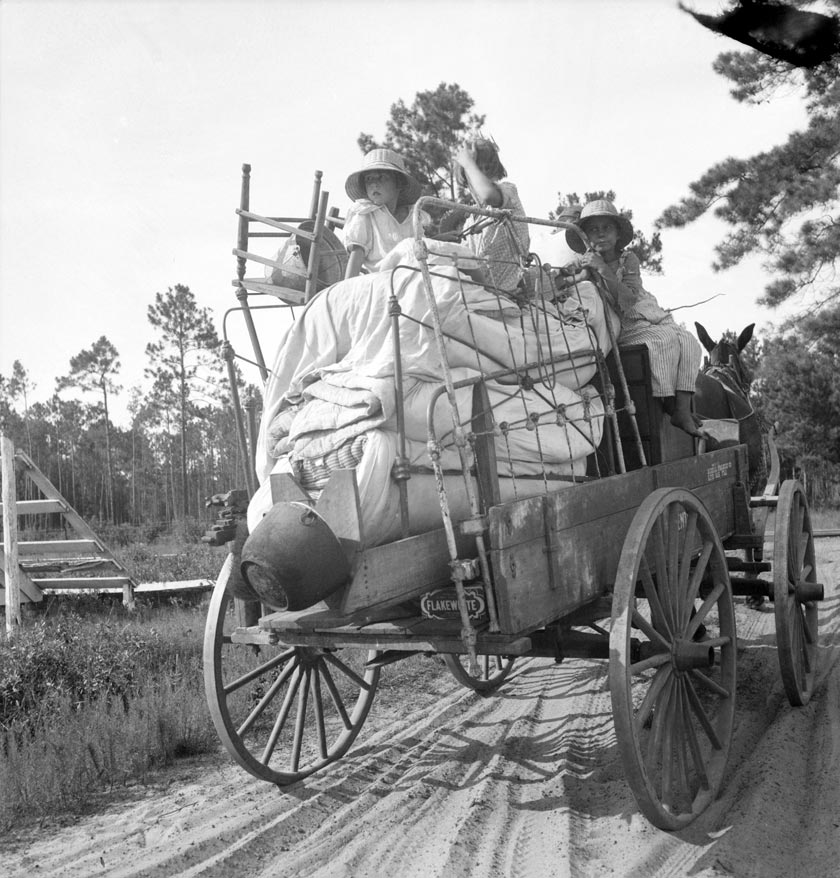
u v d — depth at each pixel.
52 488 11.16
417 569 3.66
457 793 4.63
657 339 5.45
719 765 4.39
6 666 6.65
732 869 3.50
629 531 4.05
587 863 3.70
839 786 4.25
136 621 10.26
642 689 6.38
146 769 5.24
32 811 4.60
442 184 19.91
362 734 5.84
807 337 23.06
